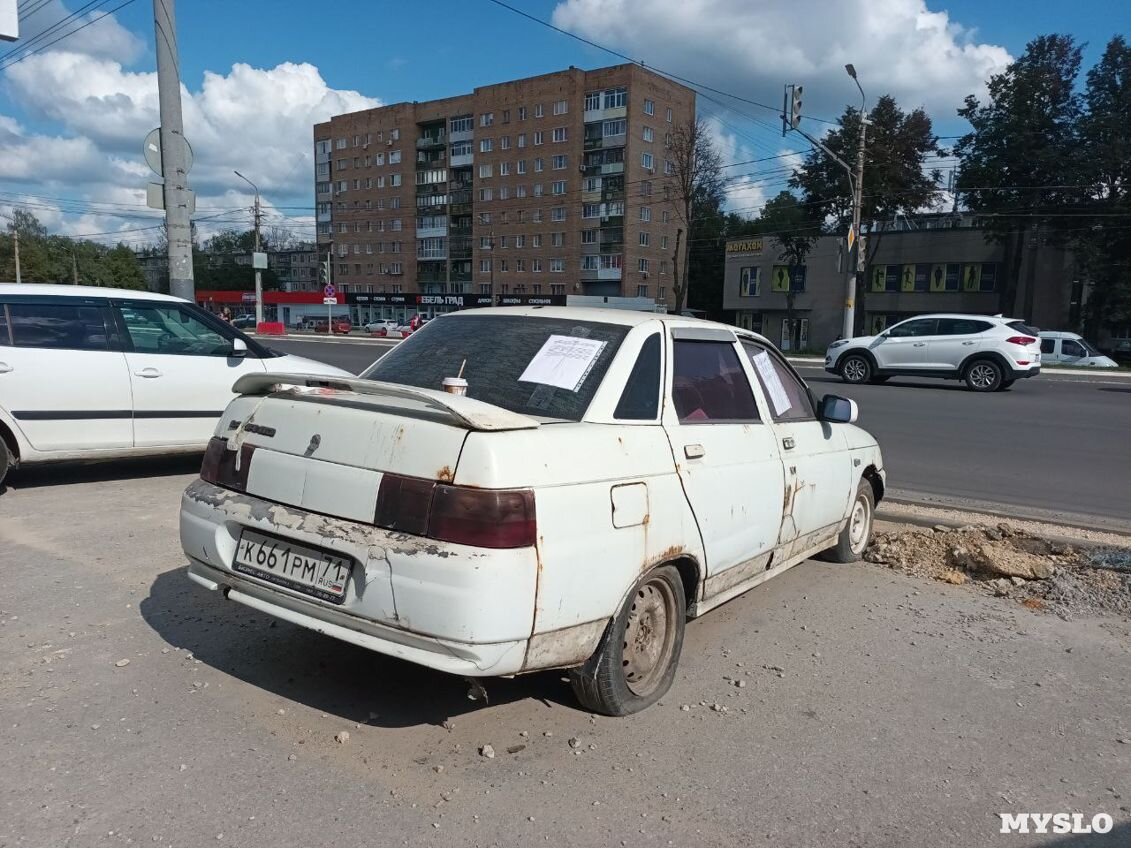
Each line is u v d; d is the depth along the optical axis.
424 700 3.43
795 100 21.41
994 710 3.56
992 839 2.64
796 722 3.38
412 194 93.94
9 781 2.72
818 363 35.22
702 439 3.62
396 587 2.73
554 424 3.10
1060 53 48.41
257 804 2.65
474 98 86.06
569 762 2.99
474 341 3.85
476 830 2.57
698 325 4.01
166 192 10.90
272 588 3.10
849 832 2.65
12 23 10.59
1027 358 18.53
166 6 10.55
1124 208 45.16
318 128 106.94
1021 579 5.40
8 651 3.72
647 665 3.44
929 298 52.00
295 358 8.27
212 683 3.49
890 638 4.37
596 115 76.75
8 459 6.60
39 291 6.80
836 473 4.98
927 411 14.90
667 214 80.38
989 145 49.94
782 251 56.59
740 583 4.04
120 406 6.97
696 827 2.64
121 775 2.78
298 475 3.08
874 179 49.97
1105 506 7.67
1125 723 3.48
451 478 2.73
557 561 2.81
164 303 7.41
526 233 83.31
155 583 4.69
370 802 2.69
